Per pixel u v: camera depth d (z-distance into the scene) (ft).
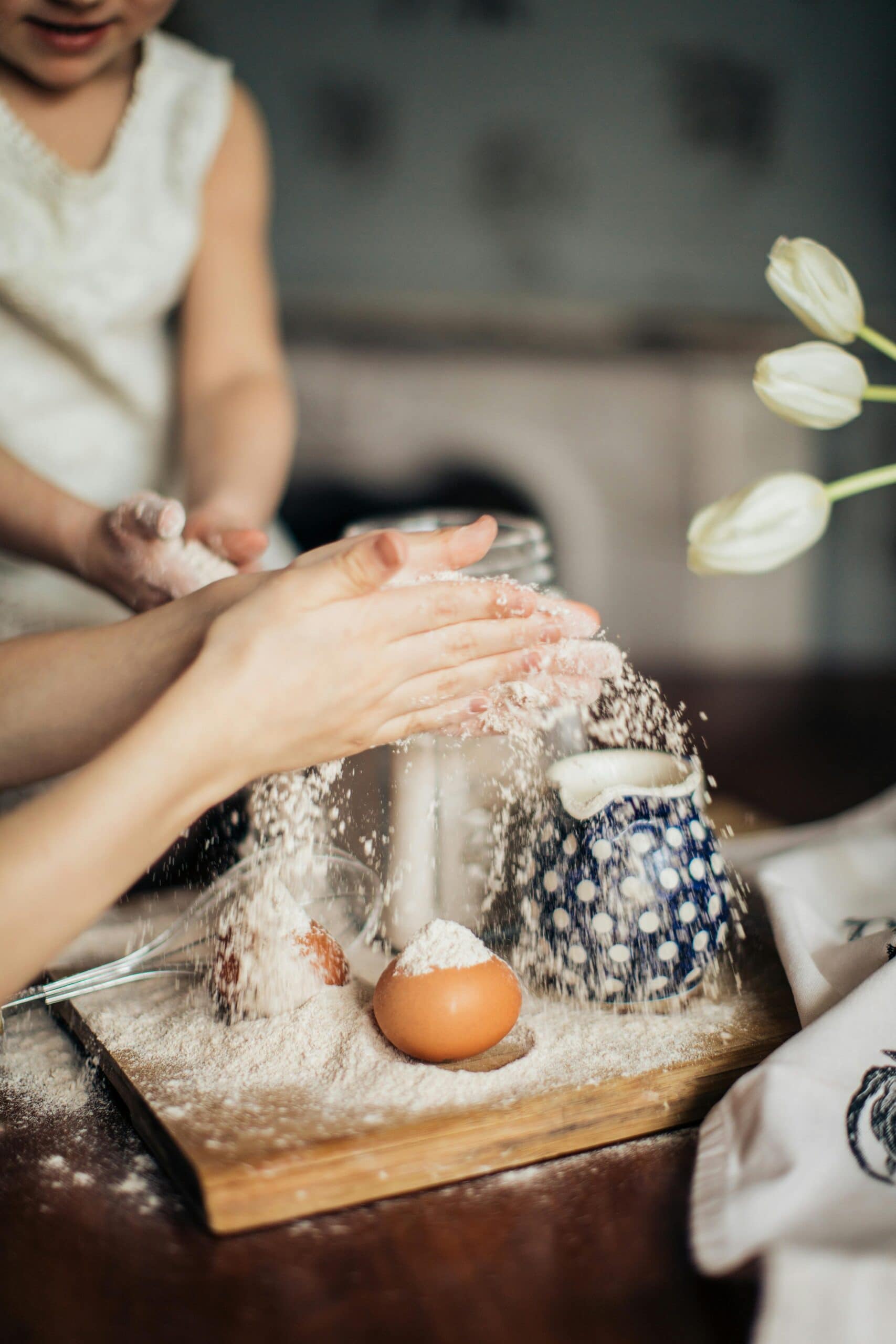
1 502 2.70
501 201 7.95
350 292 7.86
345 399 7.85
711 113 8.06
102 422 4.07
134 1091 1.76
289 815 2.12
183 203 3.89
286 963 1.92
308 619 1.56
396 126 7.70
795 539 1.61
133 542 2.44
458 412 7.98
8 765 2.06
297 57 7.47
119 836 1.46
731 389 8.23
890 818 2.54
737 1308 1.35
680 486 8.29
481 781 2.15
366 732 1.77
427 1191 1.62
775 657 8.52
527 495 8.14
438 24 7.55
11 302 3.78
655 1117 1.75
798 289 1.67
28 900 1.41
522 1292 1.39
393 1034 1.77
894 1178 1.44
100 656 1.95
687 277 8.34
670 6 7.80
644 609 8.42
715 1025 1.91
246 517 3.22
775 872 2.15
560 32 7.72
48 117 3.63
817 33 8.05
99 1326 1.35
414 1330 1.33
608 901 1.88
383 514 8.00
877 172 8.42
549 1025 1.92
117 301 3.87
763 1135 1.50
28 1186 1.65
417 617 1.67
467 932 1.85
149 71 3.79
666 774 2.08
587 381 8.09
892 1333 1.21
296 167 7.66
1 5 2.72
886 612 8.55
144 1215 1.57
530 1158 1.68
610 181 8.05
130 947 2.32
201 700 1.50
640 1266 1.43
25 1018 2.19
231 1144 1.58
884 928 1.97
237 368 3.98
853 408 1.67
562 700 2.04
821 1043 1.61
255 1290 1.41
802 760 6.54
